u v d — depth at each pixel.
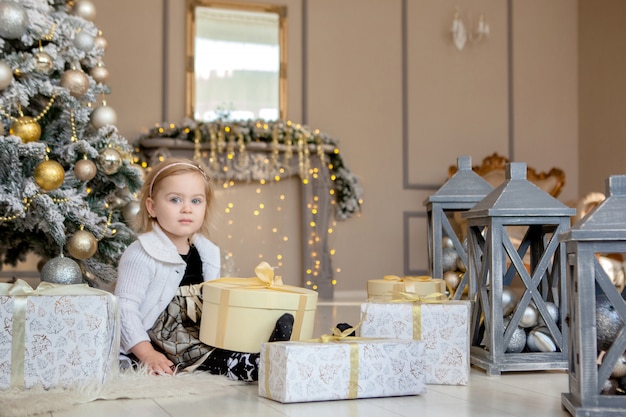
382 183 6.75
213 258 2.24
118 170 2.81
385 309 1.97
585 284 1.48
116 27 6.19
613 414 1.44
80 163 2.62
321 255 6.32
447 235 2.85
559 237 1.61
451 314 1.94
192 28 6.36
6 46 2.55
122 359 2.03
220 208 6.24
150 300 2.08
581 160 7.20
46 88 2.55
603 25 6.93
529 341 2.16
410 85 6.87
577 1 7.31
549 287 2.28
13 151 2.37
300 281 6.41
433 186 6.88
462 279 2.56
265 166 6.18
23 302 1.70
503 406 1.64
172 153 5.96
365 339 1.79
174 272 2.11
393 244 6.74
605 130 6.88
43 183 2.43
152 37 6.27
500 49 7.12
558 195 6.55
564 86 7.25
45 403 1.54
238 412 1.55
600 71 6.96
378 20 6.83
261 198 6.35
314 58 6.66
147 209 2.18
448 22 6.99
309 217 6.31
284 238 6.38
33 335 1.70
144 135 5.96
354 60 6.75
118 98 6.17
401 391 1.73
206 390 1.77
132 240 2.91
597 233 1.47
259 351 1.89
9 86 2.44
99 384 1.70
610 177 1.54
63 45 2.68
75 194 2.65
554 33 7.26
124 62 6.20
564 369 2.11
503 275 2.34
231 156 6.05
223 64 6.45
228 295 1.92
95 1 6.15
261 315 1.89
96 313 1.74
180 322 2.10
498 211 2.12
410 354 1.75
